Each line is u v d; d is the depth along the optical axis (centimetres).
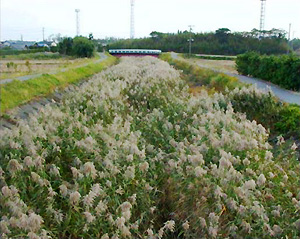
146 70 2967
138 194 800
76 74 3522
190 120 1287
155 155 1001
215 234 680
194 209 780
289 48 10775
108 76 2589
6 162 870
